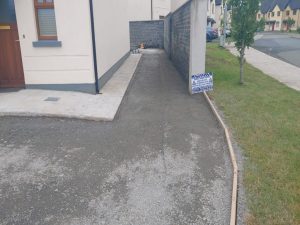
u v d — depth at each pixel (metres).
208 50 22.67
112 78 11.98
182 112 7.66
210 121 6.97
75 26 8.61
